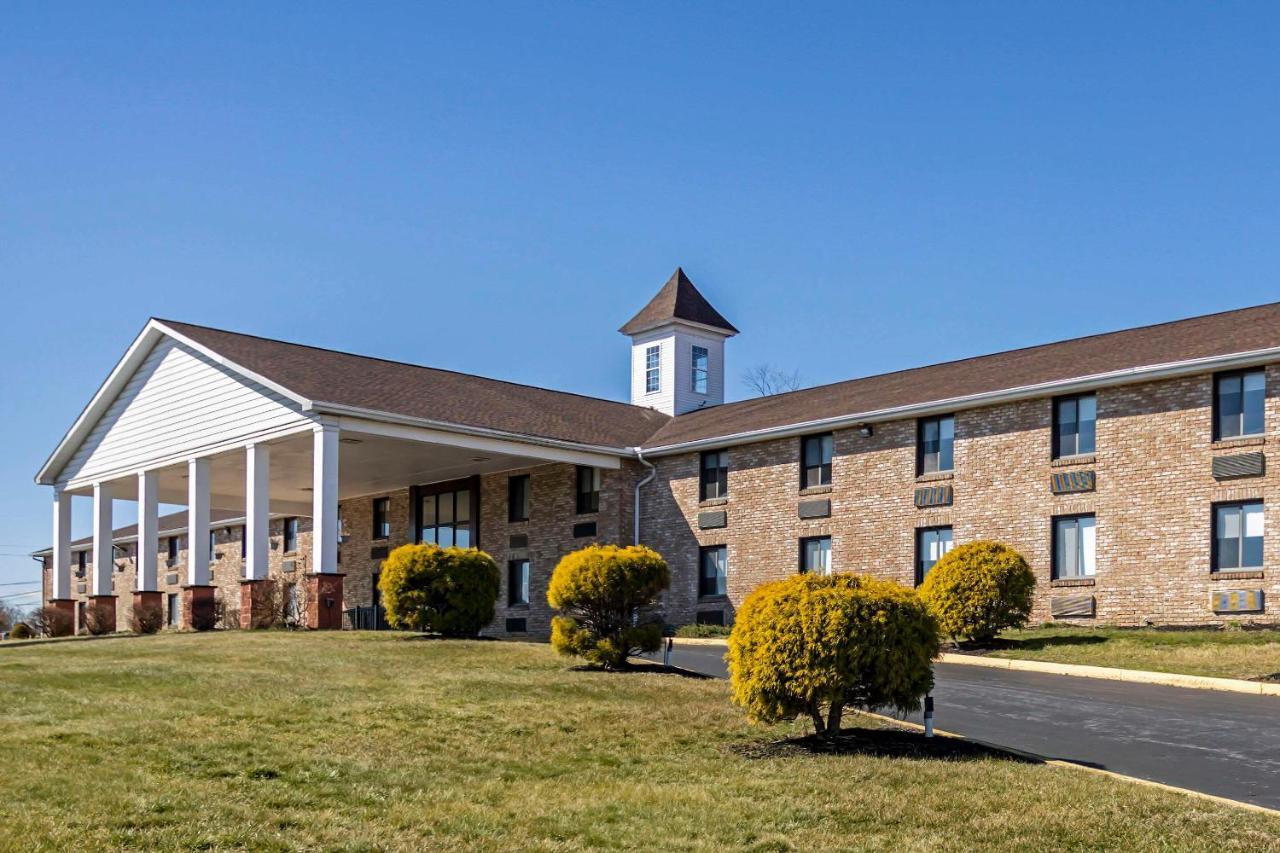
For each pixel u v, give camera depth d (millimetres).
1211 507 25641
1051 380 28219
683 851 9836
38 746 13055
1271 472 24812
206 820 10281
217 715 15414
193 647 25484
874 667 14195
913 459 30828
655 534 36594
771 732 15148
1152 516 26484
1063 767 12867
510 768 13008
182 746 13328
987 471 29375
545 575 38906
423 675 20109
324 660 22438
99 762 12398
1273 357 24578
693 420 40062
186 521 54562
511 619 39750
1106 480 27297
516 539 40031
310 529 49500
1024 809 10930
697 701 17609
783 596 14438
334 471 31375
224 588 53344
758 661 14320
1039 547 28219
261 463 33469
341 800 11266
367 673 20281
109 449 39969
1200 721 15969
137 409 38844
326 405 31172
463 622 28281
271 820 10406
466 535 42000
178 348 37281
